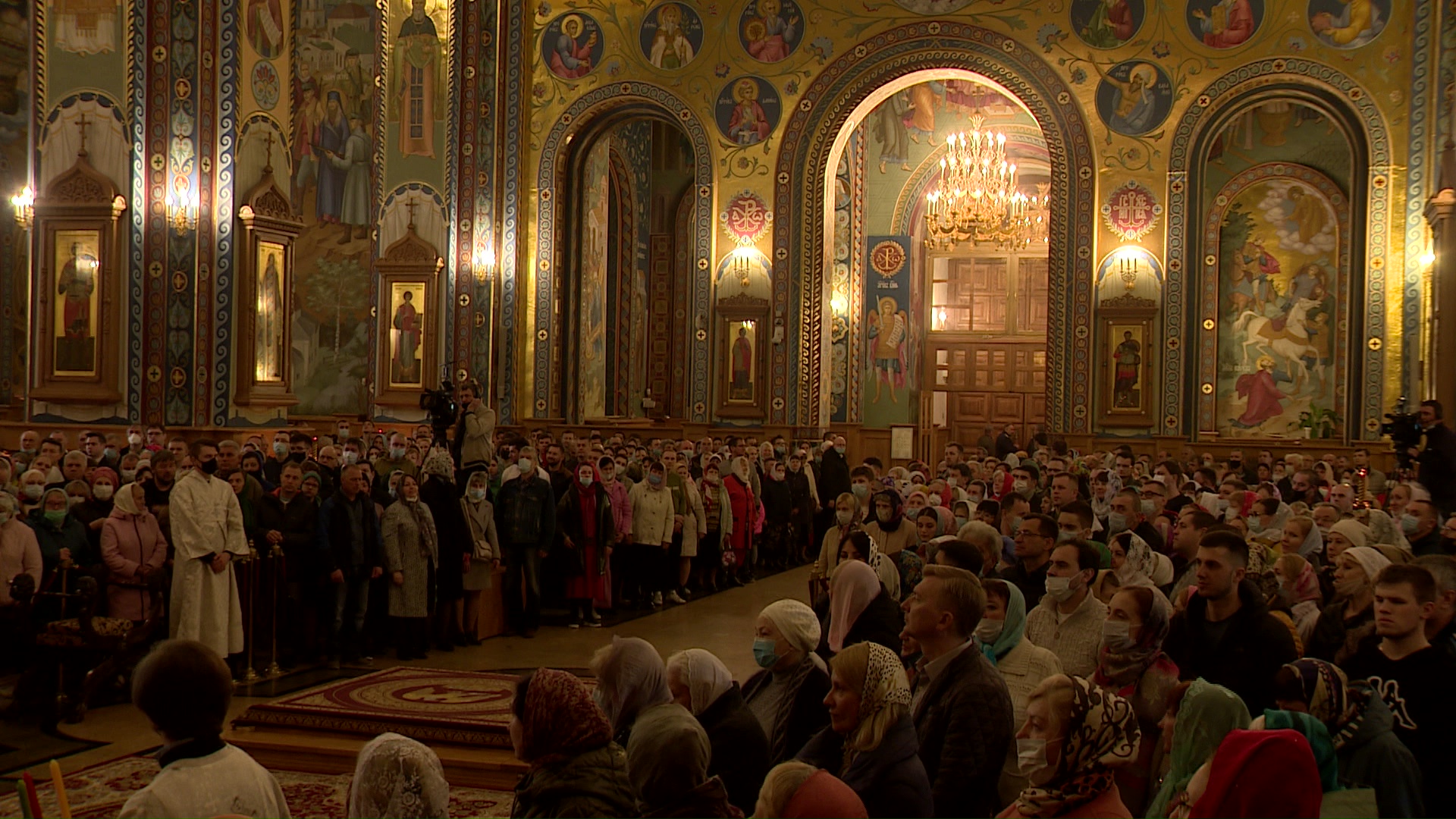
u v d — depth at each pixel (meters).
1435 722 5.49
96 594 10.73
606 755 4.57
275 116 19.06
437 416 17.92
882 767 4.88
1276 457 27.09
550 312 29.20
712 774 5.64
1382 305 26.14
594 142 30.23
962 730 5.30
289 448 16.47
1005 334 38.19
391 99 27.58
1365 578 6.80
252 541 12.88
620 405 35.88
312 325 27.80
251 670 12.30
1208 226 31.77
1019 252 38.06
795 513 23.67
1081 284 27.62
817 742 5.64
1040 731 4.18
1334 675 4.96
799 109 28.94
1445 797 5.44
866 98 28.77
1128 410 27.28
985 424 38.25
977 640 6.49
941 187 32.84
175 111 18.09
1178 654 6.50
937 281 38.47
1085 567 6.96
